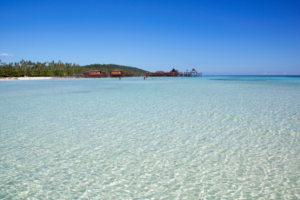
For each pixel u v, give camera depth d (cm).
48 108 1534
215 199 473
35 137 896
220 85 4069
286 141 821
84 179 565
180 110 1420
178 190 511
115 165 641
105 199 478
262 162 647
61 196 491
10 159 686
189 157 690
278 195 485
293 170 596
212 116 1241
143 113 1341
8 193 503
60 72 11275
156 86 3834
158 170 609
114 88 3362
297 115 1241
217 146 780
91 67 19800
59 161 670
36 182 552
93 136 905
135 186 530
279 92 2512
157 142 828
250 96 2114
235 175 575
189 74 13700
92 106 1608
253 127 1011
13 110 1466
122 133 942
